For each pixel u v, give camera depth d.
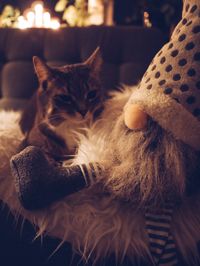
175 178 0.35
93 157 0.39
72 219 0.37
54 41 0.83
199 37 0.35
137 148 0.36
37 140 0.47
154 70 0.37
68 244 0.37
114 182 0.36
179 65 0.35
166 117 0.34
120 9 1.06
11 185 0.39
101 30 0.82
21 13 1.13
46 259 0.37
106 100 0.50
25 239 0.38
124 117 0.37
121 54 0.81
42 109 0.48
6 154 0.43
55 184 0.35
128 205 0.37
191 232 0.37
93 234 0.36
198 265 0.37
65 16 1.06
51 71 0.47
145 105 0.35
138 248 0.36
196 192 0.38
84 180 0.36
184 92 0.34
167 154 0.35
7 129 0.52
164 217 0.36
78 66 0.49
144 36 0.80
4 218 0.38
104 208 0.37
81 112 0.46
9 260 0.38
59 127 0.46
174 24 0.95
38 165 0.35
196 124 0.34
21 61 0.84
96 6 1.07
